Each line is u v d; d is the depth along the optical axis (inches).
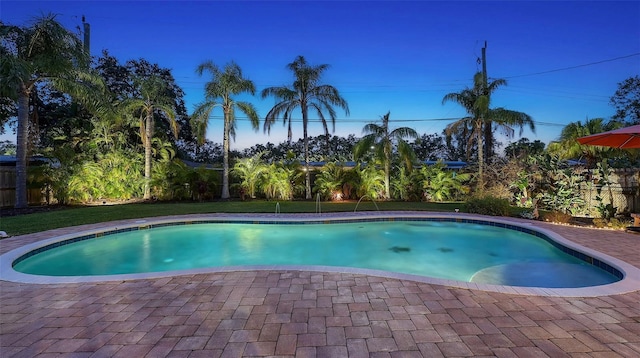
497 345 97.0
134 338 102.9
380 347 96.6
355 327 109.4
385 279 159.3
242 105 617.3
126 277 164.6
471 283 153.0
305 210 458.0
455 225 376.2
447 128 658.8
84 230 302.4
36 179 496.7
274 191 638.5
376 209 474.0
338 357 91.4
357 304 129.0
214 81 611.5
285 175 642.2
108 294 141.9
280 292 142.9
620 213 360.8
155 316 119.2
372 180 611.8
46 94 724.7
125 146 657.6
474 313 120.0
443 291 142.8
